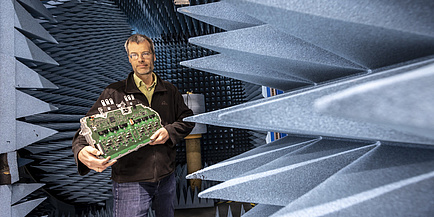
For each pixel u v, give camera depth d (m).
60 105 2.23
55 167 2.12
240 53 0.81
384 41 0.45
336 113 0.25
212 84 4.80
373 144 0.66
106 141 1.26
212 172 1.03
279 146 1.14
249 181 0.71
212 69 1.10
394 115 0.21
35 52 1.70
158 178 1.50
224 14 1.16
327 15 0.42
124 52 4.13
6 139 1.44
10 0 1.54
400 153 0.53
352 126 0.37
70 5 2.62
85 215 2.75
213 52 4.75
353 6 0.41
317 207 0.44
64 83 2.38
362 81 0.38
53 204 2.39
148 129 1.40
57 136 2.16
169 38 4.94
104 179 2.93
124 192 1.48
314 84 0.98
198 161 3.84
